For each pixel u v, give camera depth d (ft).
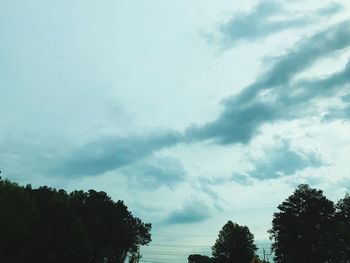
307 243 269.23
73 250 242.99
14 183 204.54
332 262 254.27
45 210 240.12
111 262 350.23
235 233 476.13
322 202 285.84
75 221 249.75
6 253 223.30
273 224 291.79
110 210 348.18
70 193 341.21
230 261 460.55
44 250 237.86
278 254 294.05
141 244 437.58
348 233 247.70
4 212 181.27
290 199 294.05
